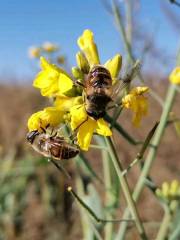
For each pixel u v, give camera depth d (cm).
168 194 10
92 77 7
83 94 7
